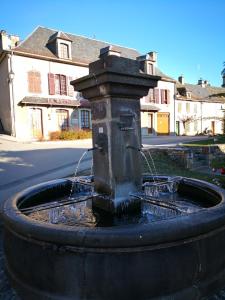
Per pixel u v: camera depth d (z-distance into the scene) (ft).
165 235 6.97
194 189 13.06
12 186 20.31
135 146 11.02
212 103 122.72
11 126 68.13
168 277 7.18
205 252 7.77
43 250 7.54
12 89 66.80
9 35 69.00
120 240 6.82
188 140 62.59
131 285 7.00
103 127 10.75
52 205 10.52
